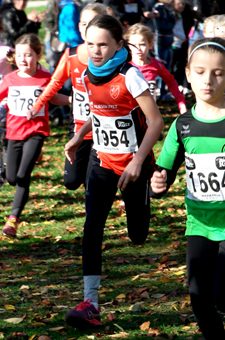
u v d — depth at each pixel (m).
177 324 6.10
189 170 5.18
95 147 6.61
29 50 9.85
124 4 16.89
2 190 12.95
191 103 21.22
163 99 22.17
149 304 6.70
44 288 7.38
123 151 6.38
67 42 16.56
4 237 9.61
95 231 6.18
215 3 23.45
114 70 6.07
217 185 5.05
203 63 4.86
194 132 5.06
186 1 20.50
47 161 15.24
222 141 4.97
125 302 6.81
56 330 6.08
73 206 11.65
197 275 5.02
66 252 8.85
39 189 12.92
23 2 16.83
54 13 16.97
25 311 6.68
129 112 6.22
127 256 8.55
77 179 9.05
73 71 8.57
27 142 9.75
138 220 6.93
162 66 11.28
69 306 6.80
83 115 8.85
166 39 20.22
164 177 5.20
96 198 6.38
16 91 9.89
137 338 5.78
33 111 9.11
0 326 6.25
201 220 5.13
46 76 10.05
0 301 7.00
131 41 10.97
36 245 9.29
